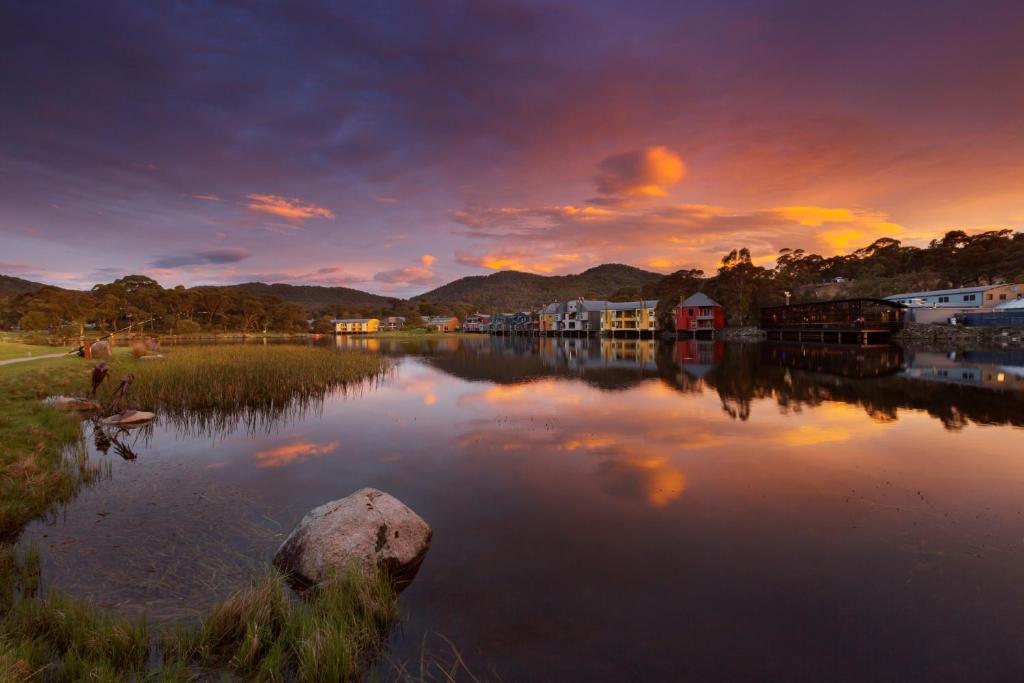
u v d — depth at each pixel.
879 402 24.45
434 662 6.27
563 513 11.12
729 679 6.01
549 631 6.91
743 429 19.08
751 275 103.69
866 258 128.25
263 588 7.03
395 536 8.73
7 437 15.39
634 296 149.00
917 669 6.20
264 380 29.27
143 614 6.64
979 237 108.06
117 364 36.09
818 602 7.64
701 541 9.70
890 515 10.89
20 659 5.50
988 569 8.59
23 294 129.88
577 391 29.45
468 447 16.77
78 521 10.34
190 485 12.82
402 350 71.75
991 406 23.19
